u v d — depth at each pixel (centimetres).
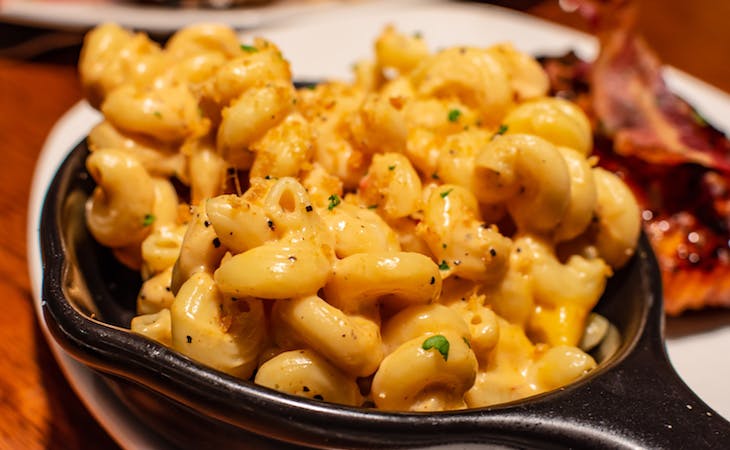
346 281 26
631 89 46
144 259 30
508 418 24
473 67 33
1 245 42
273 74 30
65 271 28
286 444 25
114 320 32
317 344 25
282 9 62
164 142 33
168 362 24
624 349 27
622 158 45
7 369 36
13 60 59
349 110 31
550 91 49
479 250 28
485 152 29
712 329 40
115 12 60
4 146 49
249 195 26
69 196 32
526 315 29
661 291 31
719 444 24
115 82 35
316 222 26
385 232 28
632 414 24
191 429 27
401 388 25
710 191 43
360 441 23
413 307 27
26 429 33
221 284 25
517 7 68
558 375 28
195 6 63
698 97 53
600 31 48
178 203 33
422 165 30
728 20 68
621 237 31
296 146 29
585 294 30
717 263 40
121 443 30
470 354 26
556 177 29
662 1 70
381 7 60
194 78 34
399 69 38
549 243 30
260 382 25
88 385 31
